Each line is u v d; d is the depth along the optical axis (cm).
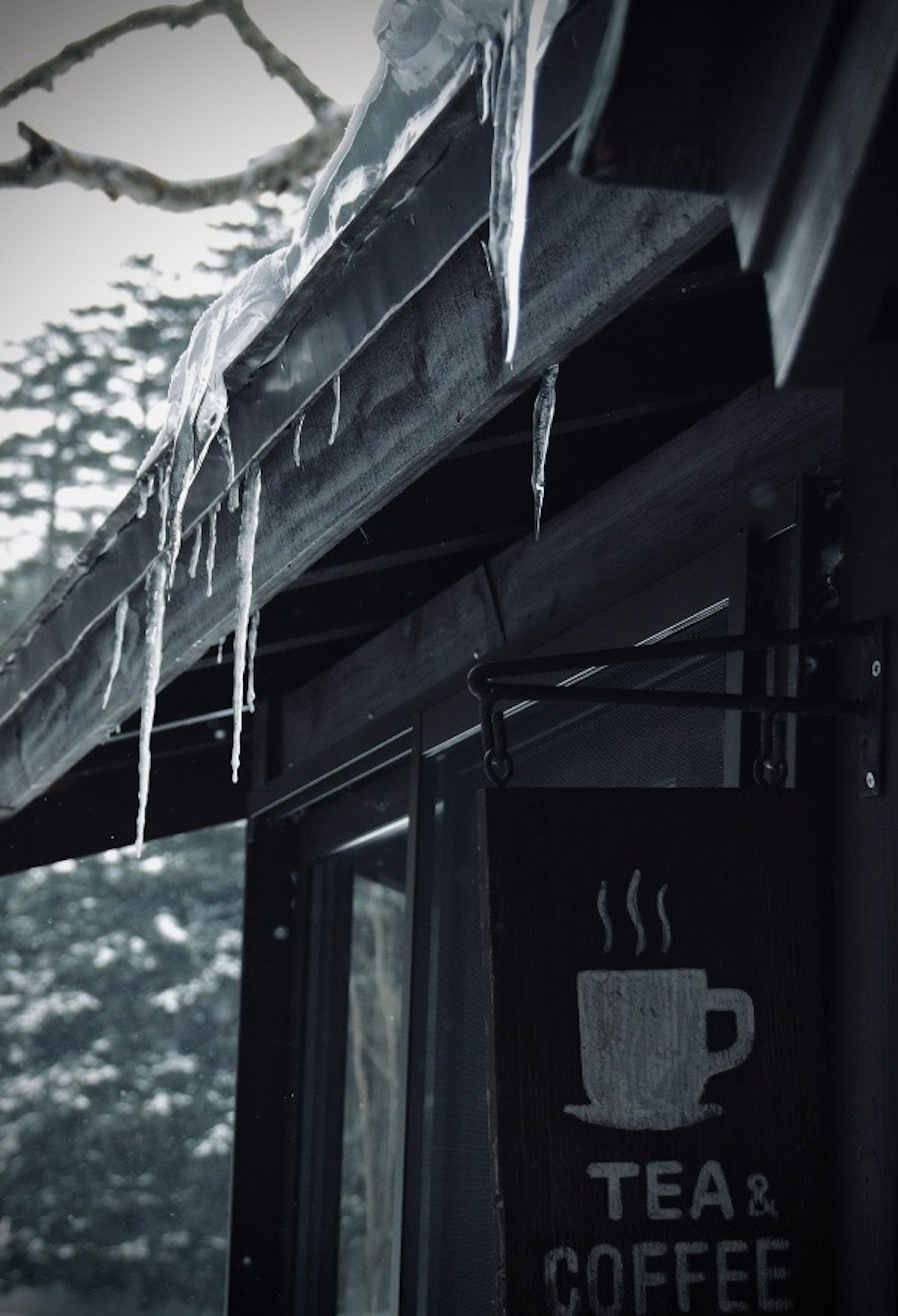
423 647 451
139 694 416
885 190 120
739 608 300
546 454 263
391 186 235
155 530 366
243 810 610
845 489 251
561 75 203
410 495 368
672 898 234
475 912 414
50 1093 2030
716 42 131
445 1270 408
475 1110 399
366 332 260
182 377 323
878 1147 226
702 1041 230
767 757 261
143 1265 1998
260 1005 559
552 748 388
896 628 236
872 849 236
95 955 2094
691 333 313
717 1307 225
